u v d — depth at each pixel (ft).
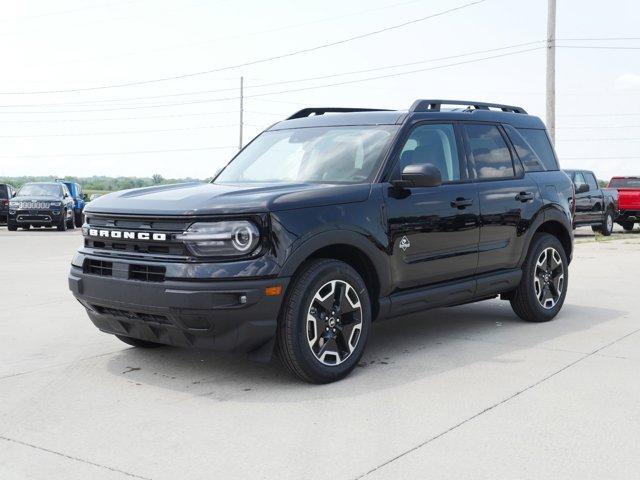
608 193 71.05
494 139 20.81
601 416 13.10
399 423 12.78
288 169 18.13
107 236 15.69
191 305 14.11
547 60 79.66
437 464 10.89
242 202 14.60
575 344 19.12
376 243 16.30
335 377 15.46
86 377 15.93
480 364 16.99
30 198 76.89
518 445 11.68
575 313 23.95
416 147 18.04
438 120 19.01
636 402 13.94
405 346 18.94
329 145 18.25
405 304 17.33
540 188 21.65
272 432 12.36
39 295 27.78
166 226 14.78
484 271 19.84
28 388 15.08
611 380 15.51
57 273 35.06
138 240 15.08
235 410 13.58
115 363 17.13
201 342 14.74
